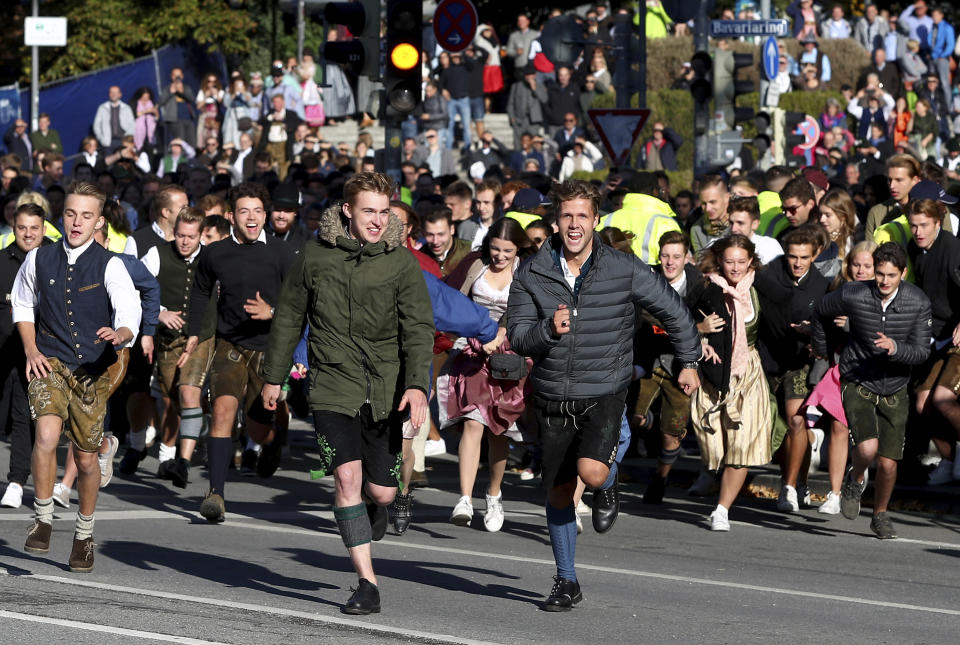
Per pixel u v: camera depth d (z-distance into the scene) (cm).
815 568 2347
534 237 2930
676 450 2972
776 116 5400
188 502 2869
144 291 2191
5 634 1638
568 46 4644
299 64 7631
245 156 6675
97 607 1800
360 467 1838
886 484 2672
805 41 6694
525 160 6109
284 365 1853
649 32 6881
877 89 6347
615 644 1727
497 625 1805
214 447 2584
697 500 3097
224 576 2067
